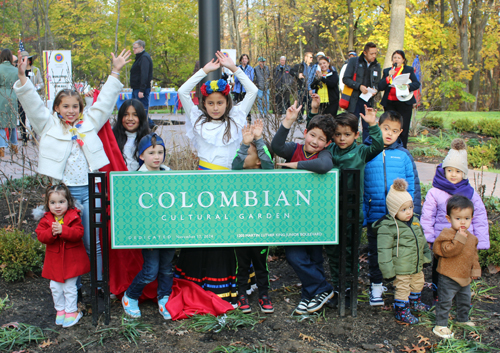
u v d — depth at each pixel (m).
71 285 3.26
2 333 3.09
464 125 12.01
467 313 3.30
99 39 21.06
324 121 3.25
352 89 7.18
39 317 3.42
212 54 4.41
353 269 3.35
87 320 3.34
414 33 18.59
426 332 3.21
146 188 3.14
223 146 3.54
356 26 23.88
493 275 4.19
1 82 7.11
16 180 6.48
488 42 27.09
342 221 3.28
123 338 3.10
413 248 3.24
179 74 26.09
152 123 5.55
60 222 3.23
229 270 3.54
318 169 3.16
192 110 3.63
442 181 3.70
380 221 3.37
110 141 3.76
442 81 15.16
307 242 3.27
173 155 5.59
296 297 3.78
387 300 3.75
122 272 3.70
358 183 3.22
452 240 3.12
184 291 3.54
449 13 25.56
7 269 3.94
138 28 23.06
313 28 22.77
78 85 6.27
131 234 3.18
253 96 3.71
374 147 3.39
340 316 3.43
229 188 3.18
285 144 3.55
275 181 3.20
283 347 3.00
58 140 3.48
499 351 2.97
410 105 6.97
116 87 3.62
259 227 3.24
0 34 19.53
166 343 3.04
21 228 5.06
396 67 7.02
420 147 9.87
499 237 4.32
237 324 3.26
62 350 2.96
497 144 9.90
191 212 3.19
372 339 3.11
